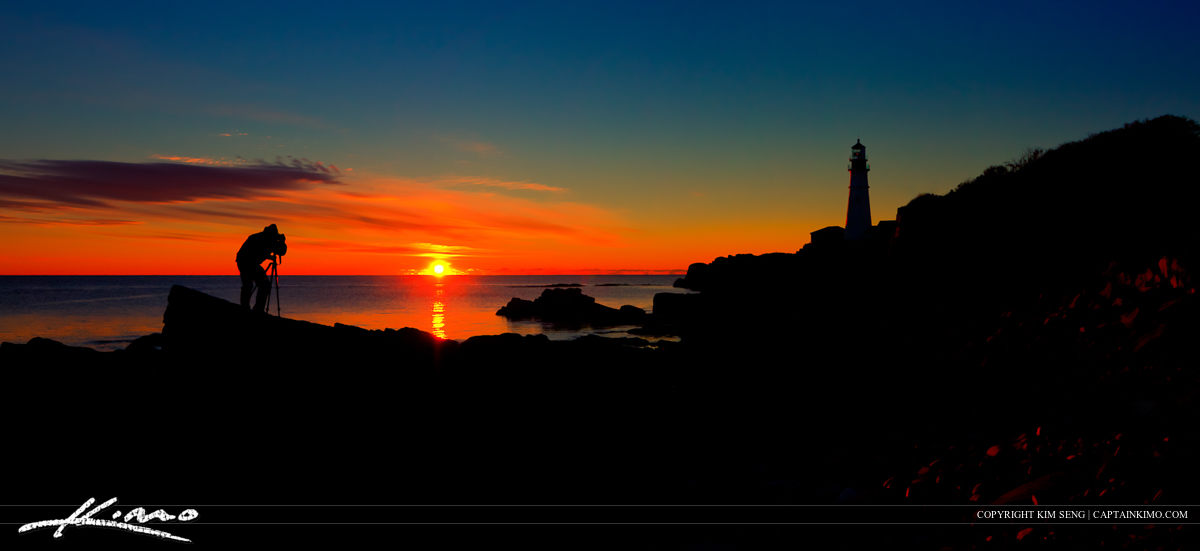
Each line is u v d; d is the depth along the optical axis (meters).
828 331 25.42
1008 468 8.86
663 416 16.06
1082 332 13.12
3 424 10.70
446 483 10.35
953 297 21.14
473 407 14.15
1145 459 7.49
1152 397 9.52
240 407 12.06
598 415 15.57
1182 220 16.55
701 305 58.59
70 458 9.85
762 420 15.62
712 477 11.21
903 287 25.55
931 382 15.12
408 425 12.53
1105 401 10.08
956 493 8.77
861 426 13.63
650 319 60.59
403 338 16.59
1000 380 13.30
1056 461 8.40
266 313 15.69
